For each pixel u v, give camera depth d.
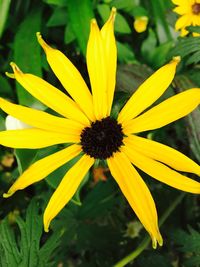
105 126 0.11
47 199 0.15
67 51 0.16
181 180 0.11
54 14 0.16
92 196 0.16
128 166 0.11
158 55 0.16
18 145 0.11
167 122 0.11
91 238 0.16
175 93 0.14
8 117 0.12
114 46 0.11
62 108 0.11
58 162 0.11
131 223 0.17
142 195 0.11
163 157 0.11
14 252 0.12
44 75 0.16
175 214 0.16
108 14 0.16
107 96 0.11
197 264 0.14
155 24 0.16
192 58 0.13
